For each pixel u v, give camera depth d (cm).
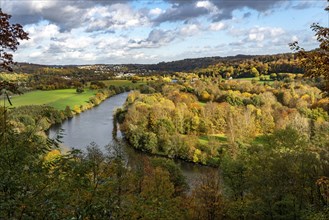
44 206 571
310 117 8169
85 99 11819
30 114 6306
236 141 6262
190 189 4566
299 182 2548
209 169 5844
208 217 2780
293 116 7581
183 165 6162
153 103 9694
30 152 677
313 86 11181
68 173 664
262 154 3002
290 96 10062
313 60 898
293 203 2423
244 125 7231
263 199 2536
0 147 671
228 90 11919
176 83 15812
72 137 7025
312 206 2270
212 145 6350
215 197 2828
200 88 12219
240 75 16388
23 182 606
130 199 807
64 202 606
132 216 773
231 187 3197
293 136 3084
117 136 7425
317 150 3159
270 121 7656
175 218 1683
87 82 17075
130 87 16900
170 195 2958
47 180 630
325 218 1898
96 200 636
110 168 913
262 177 2627
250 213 2569
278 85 12225
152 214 896
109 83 17875
